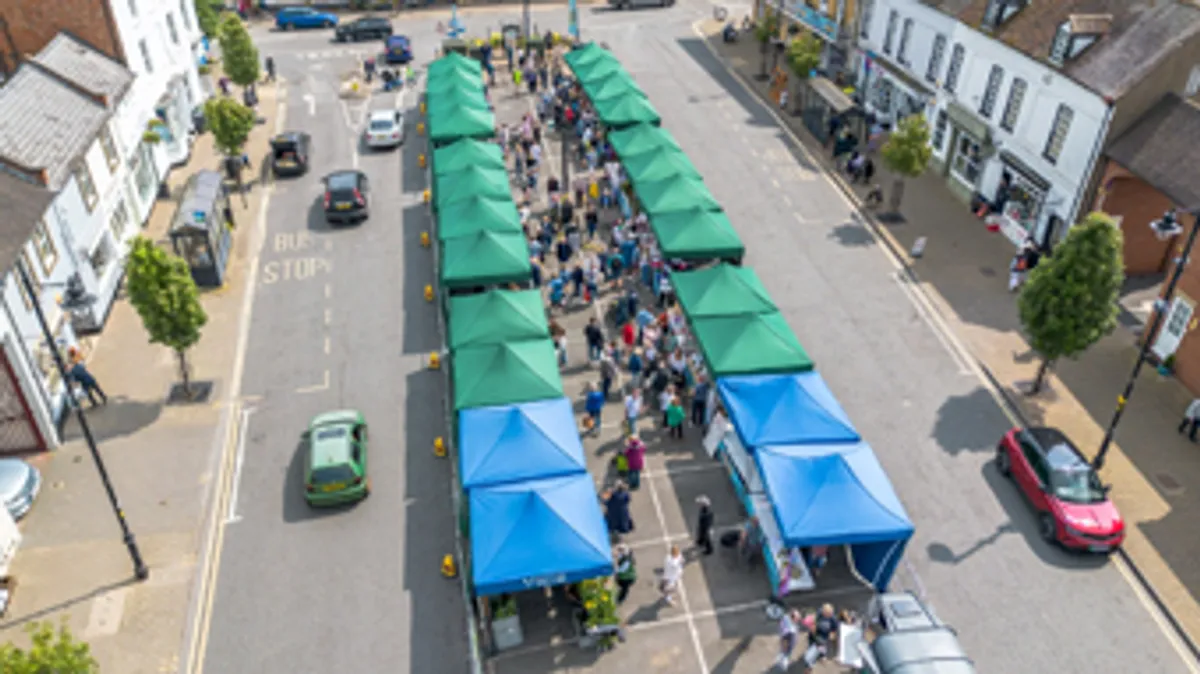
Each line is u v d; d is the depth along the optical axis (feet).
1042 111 105.60
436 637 62.80
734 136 144.36
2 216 75.51
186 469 77.15
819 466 64.69
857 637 58.70
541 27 202.49
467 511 66.59
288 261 109.19
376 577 67.36
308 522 72.13
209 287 102.83
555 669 59.98
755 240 112.98
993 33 114.32
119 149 106.32
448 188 107.04
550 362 78.02
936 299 101.04
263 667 60.44
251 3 214.48
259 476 76.59
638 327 91.81
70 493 74.23
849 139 132.77
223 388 86.94
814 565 66.39
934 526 71.31
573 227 106.63
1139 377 88.02
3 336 70.90
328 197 115.55
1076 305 77.56
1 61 110.63
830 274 105.70
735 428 71.77
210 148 140.36
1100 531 66.95
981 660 60.49
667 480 75.87
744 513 72.69
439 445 78.69
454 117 125.59
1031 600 65.05
